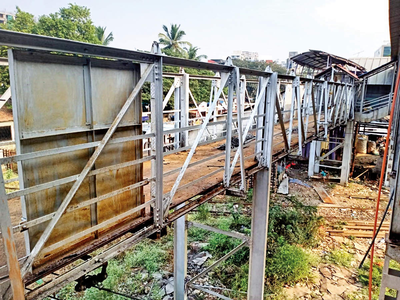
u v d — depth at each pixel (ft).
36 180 5.23
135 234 7.08
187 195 9.73
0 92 34.27
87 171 5.48
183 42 92.63
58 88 5.35
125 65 6.59
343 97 31.71
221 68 9.08
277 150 17.13
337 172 46.83
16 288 4.58
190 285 19.25
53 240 5.68
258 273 15.87
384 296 8.77
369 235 28.84
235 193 11.79
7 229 4.36
